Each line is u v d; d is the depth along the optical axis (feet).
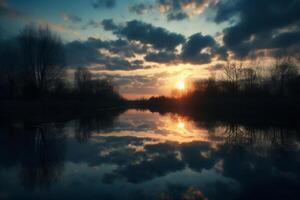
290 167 46.01
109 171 42.42
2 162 46.75
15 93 169.89
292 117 127.85
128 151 58.59
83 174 40.45
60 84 190.49
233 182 37.55
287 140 74.49
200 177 39.91
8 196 31.04
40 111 134.41
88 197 30.96
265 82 215.31
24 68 160.45
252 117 142.82
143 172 42.19
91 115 168.86
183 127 107.86
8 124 96.32
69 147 61.67
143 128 103.96
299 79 164.55
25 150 56.90
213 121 133.08
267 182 37.83
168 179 38.60
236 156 54.44
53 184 35.45
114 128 103.09
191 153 57.16
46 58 160.76
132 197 31.17
